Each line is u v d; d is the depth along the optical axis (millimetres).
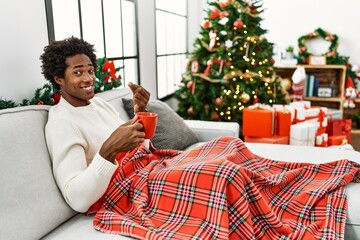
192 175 1137
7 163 1024
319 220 1195
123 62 2875
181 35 4500
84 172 1108
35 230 1021
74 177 1126
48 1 1785
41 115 1282
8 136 1073
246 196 1100
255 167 1454
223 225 1031
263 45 3449
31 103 1555
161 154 1618
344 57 4168
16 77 1550
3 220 954
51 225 1089
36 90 1610
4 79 1480
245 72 3416
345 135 3193
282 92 3715
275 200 1298
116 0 2691
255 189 1123
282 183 1355
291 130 2738
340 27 4215
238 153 1451
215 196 1080
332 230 1118
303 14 4293
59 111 1284
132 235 1033
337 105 4281
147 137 1146
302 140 2688
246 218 1061
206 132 2234
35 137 1172
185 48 4660
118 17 2746
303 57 4258
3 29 1458
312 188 1340
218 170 1099
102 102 1562
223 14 3320
